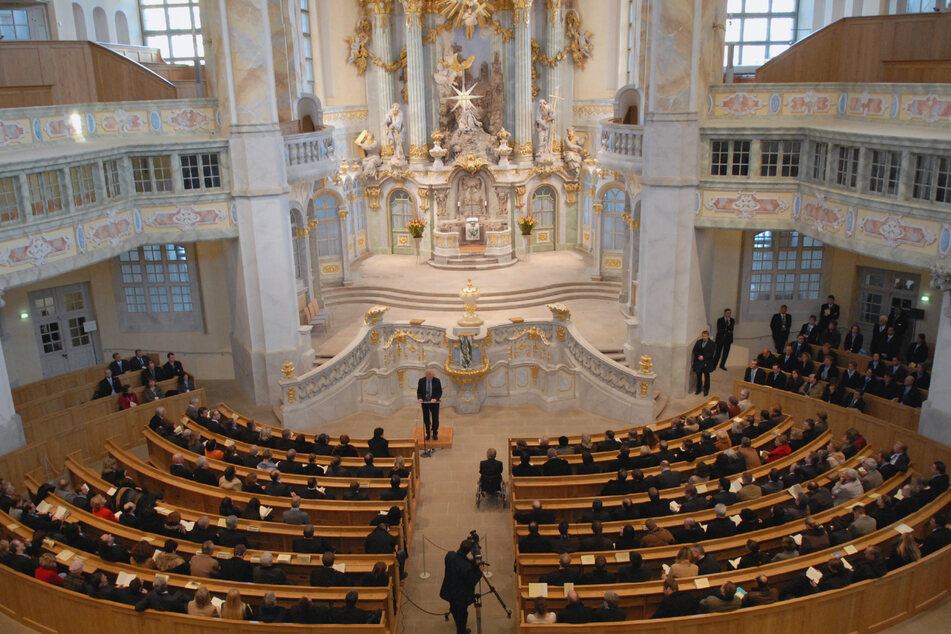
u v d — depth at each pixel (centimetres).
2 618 1206
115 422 1825
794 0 2819
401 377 2192
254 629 1016
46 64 2122
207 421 1703
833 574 1098
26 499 1321
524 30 3142
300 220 2491
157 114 2034
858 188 1734
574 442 1809
